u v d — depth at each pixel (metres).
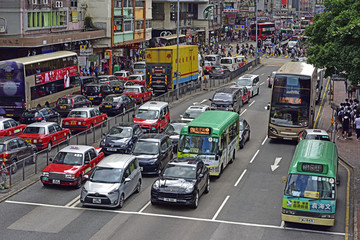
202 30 140.50
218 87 84.94
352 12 36.38
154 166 35.91
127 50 104.44
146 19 103.81
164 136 39.00
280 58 133.25
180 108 64.06
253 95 75.50
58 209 29.00
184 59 73.94
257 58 119.31
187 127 35.97
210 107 58.22
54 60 60.72
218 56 106.50
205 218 28.16
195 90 78.50
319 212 26.12
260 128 54.84
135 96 64.19
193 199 29.16
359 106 52.38
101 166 30.44
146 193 32.41
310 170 26.61
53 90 60.50
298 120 46.41
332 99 70.19
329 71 40.09
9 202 30.08
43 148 40.81
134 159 32.53
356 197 32.38
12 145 36.31
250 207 30.27
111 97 58.56
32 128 41.72
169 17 124.38
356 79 35.59
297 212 26.34
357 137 49.25
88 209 29.09
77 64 67.50
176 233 25.77
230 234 25.91
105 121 48.88
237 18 187.62
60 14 76.50
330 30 37.50
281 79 46.72
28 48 69.75
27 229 25.89
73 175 32.44
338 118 52.50
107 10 87.00
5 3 65.69
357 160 41.69
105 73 91.06
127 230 25.97
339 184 35.38
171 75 68.94
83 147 35.19
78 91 67.69
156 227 26.50
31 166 35.66
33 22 69.44
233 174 37.47
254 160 41.75
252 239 25.34
